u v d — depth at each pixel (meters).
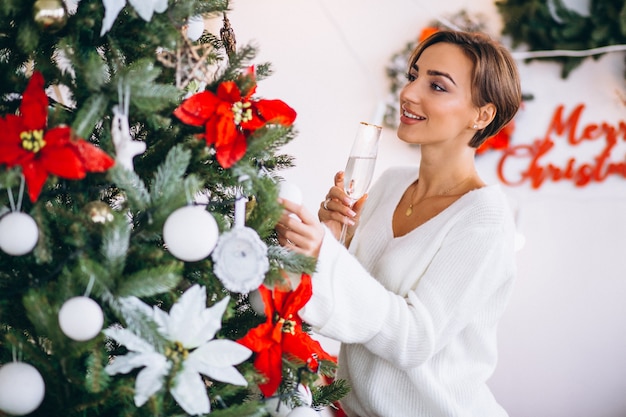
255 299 1.15
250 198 1.19
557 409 2.74
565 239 2.69
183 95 1.11
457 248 1.39
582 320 2.70
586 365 2.71
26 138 0.92
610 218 2.66
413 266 1.42
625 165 2.63
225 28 1.16
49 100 1.11
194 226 0.94
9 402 0.93
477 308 1.39
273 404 1.15
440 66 1.42
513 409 2.77
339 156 2.77
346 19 2.70
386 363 1.44
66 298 0.95
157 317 0.97
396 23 2.68
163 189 0.99
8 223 0.92
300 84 2.74
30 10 0.97
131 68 1.00
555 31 2.55
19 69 1.09
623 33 2.51
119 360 0.95
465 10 2.64
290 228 1.22
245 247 1.00
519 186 2.69
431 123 1.44
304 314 1.26
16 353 1.02
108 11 0.95
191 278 1.10
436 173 1.51
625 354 2.68
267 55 2.73
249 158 1.07
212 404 1.17
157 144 1.11
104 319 1.00
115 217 0.95
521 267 2.72
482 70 1.41
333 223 1.49
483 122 1.46
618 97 2.62
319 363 1.17
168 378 0.96
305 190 2.79
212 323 0.98
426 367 1.41
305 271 1.08
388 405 1.44
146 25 1.05
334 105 2.74
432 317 1.36
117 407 1.05
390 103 2.71
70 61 0.99
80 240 0.97
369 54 2.71
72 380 0.99
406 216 1.54
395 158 2.75
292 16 2.71
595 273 2.68
